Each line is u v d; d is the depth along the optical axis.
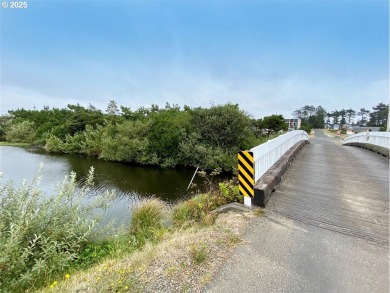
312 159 9.44
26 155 28.83
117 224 7.59
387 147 10.18
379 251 2.83
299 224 3.55
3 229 3.23
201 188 13.73
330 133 73.81
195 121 20.94
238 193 4.54
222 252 2.82
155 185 14.89
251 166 4.07
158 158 21.03
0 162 23.03
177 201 11.18
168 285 2.26
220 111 20.09
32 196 3.87
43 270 3.10
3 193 4.07
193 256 2.71
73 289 2.35
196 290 2.19
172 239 3.38
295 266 2.54
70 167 20.95
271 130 35.91
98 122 35.16
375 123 98.81
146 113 38.91
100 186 14.65
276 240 3.10
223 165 17.73
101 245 4.39
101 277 2.48
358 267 2.52
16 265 2.95
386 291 2.17
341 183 5.66
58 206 4.15
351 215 3.84
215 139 19.53
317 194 4.84
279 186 5.41
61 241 3.78
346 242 3.04
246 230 3.38
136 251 3.32
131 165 22.03
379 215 3.83
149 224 5.28
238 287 2.22
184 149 19.20
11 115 56.69
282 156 7.61
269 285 2.25
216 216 4.19
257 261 2.63
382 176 6.38
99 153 27.12
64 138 34.50
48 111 60.44
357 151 12.56
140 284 2.26
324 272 2.44
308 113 117.31
